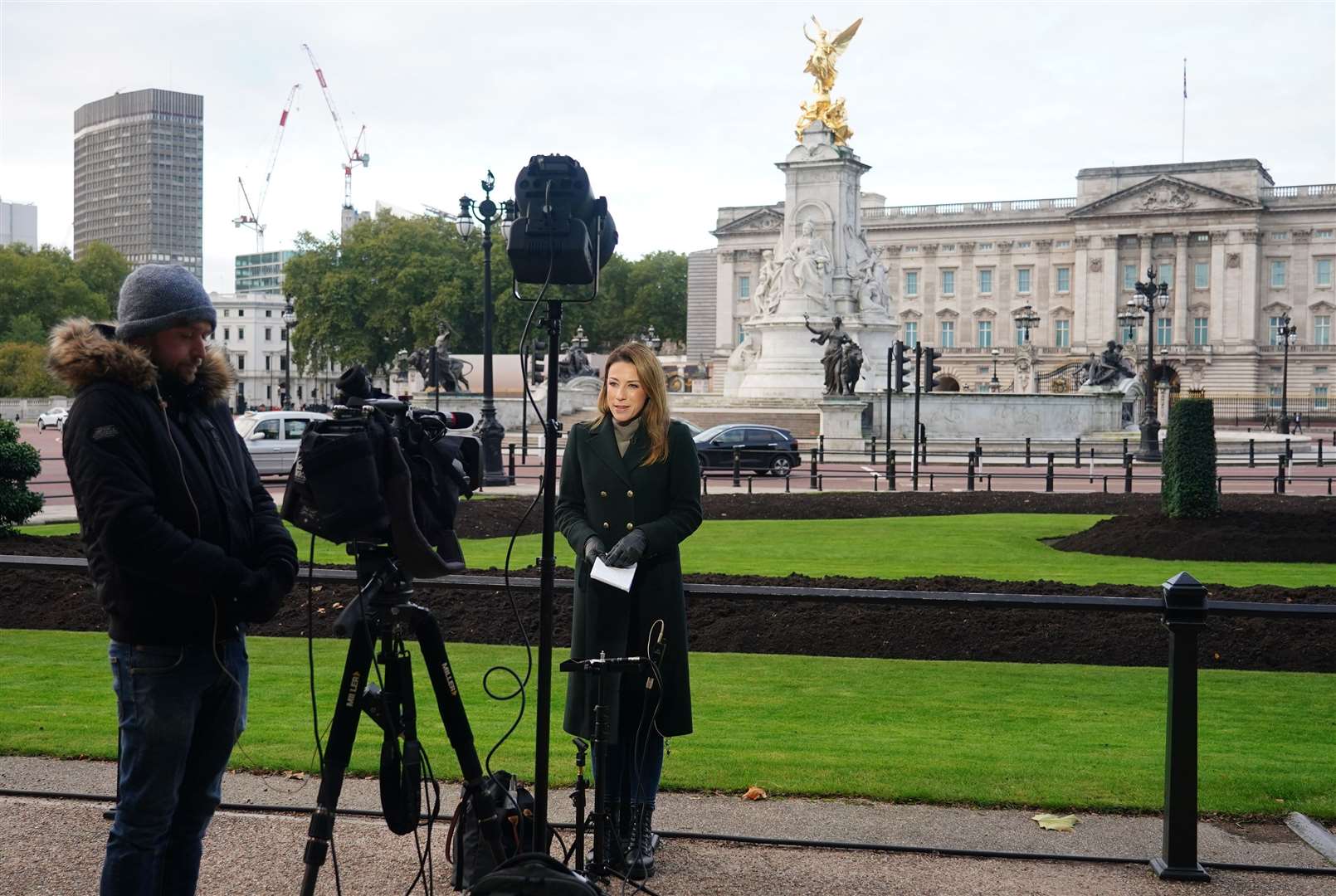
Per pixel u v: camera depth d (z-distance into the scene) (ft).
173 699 17.43
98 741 30.01
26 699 34.60
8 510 59.93
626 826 22.27
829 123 227.40
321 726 31.99
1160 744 30.94
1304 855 23.66
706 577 50.62
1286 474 147.33
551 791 27.20
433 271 394.93
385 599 17.95
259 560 18.24
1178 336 457.27
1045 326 483.51
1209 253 456.04
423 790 26.96
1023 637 43.09
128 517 16.31
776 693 36.37
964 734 31.76
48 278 476.54
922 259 501.97
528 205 19.08
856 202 231.09
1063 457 181.88
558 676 38.34
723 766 28.66
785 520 92.63
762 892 21.52
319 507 17.16
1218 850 23.86
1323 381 445.37
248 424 137.59
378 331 404.36
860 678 38.42
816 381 219.41
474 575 50.06
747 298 505.66
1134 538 73.46
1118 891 21.83
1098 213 467.93
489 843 18.78
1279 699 36.06
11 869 21.86
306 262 408.46
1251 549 70.44
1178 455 76.74
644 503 22.66
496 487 121.80
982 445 191.72
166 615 17.22
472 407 212.64
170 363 17.81
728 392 242.37
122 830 17.43
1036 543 77.87
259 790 26.78
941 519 93.40
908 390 224.94
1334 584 59.11
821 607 45.96
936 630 43.73
